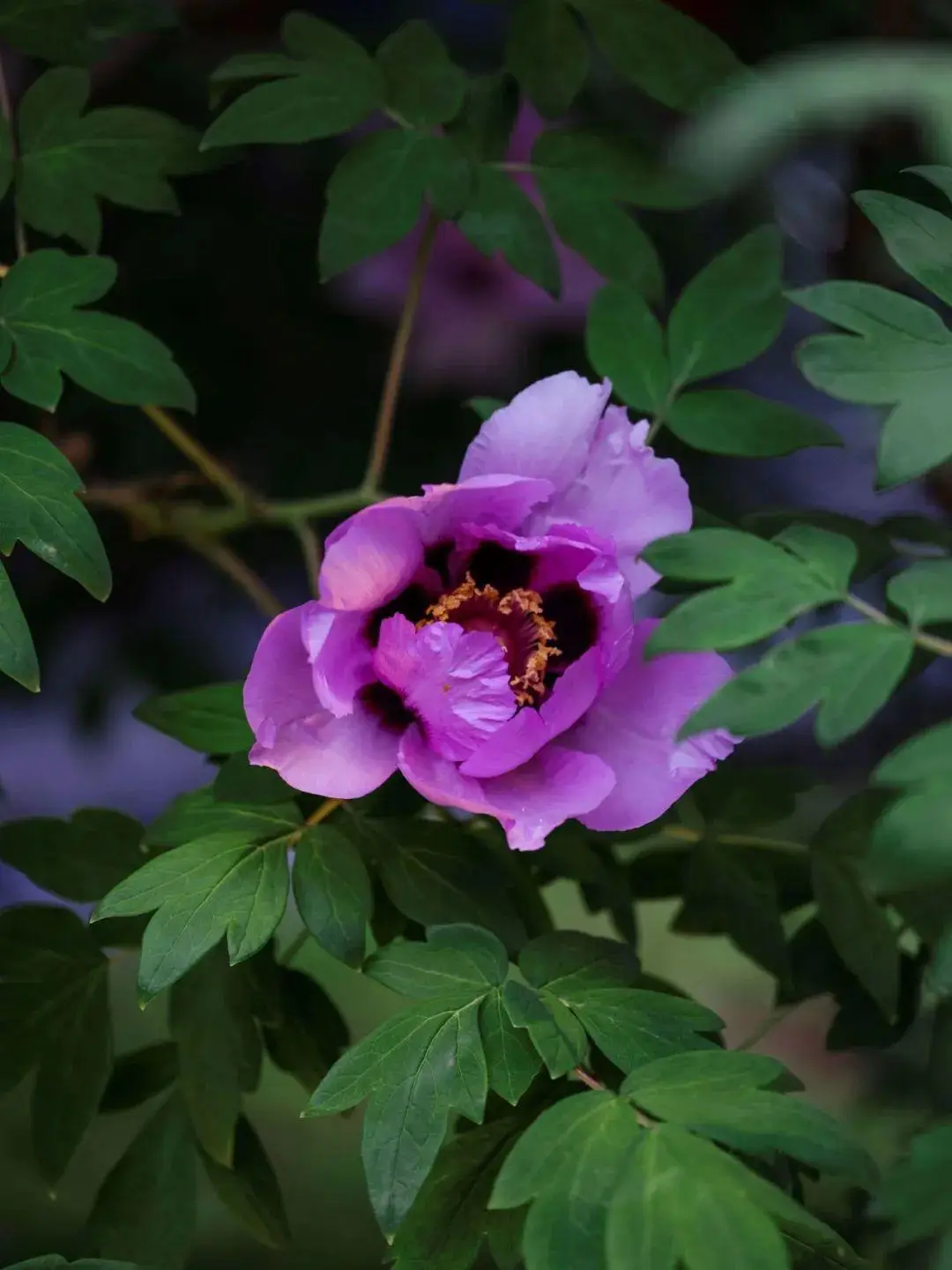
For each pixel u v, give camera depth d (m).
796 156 1.78
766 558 1.43
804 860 1.61
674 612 1.43
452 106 1.62
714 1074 1.42
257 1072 1.54
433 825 1.53
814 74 1.42
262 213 1.94
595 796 1.49
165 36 1.88
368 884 1.49
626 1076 1.45
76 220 1.64
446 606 1.50
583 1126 1.40
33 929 1.56
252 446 1.99
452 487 1.47
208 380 1.97
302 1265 1.95
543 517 1.51
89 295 1.59
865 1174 1.38
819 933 1.61
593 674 1.49
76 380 1.58
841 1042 1.60
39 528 1.51
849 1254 1.42
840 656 1.41
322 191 1.94
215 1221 1.99
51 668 2.02
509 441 1.51
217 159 1.65
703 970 2.41
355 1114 2.17
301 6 1.90
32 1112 1.55
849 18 1.79
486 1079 1.43
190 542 1.76
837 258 1.84
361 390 1.99
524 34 1.64
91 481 1.85
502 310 1.99
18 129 1.64
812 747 1.97
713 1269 1.36
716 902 1.62
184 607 2.03
